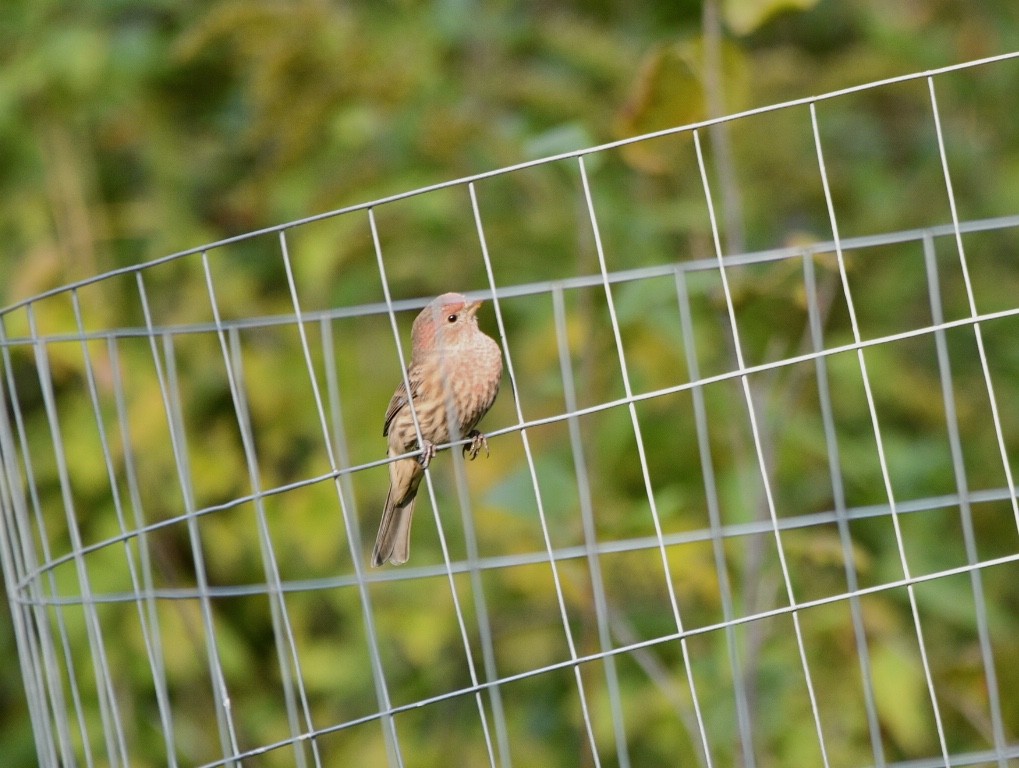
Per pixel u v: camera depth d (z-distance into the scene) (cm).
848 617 1098
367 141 1269
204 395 1226
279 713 1216
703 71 1008
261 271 1308
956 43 1491
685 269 754
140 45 1344
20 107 1312
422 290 1302
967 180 1459
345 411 1239
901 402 1280
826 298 1038
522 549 1113
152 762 1168
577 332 1165
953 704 1085
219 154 1370
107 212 1315
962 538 1231
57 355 1157
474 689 671
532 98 1294
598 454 1147
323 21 1243
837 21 1560
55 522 1199
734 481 1141
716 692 1080
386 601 1220
